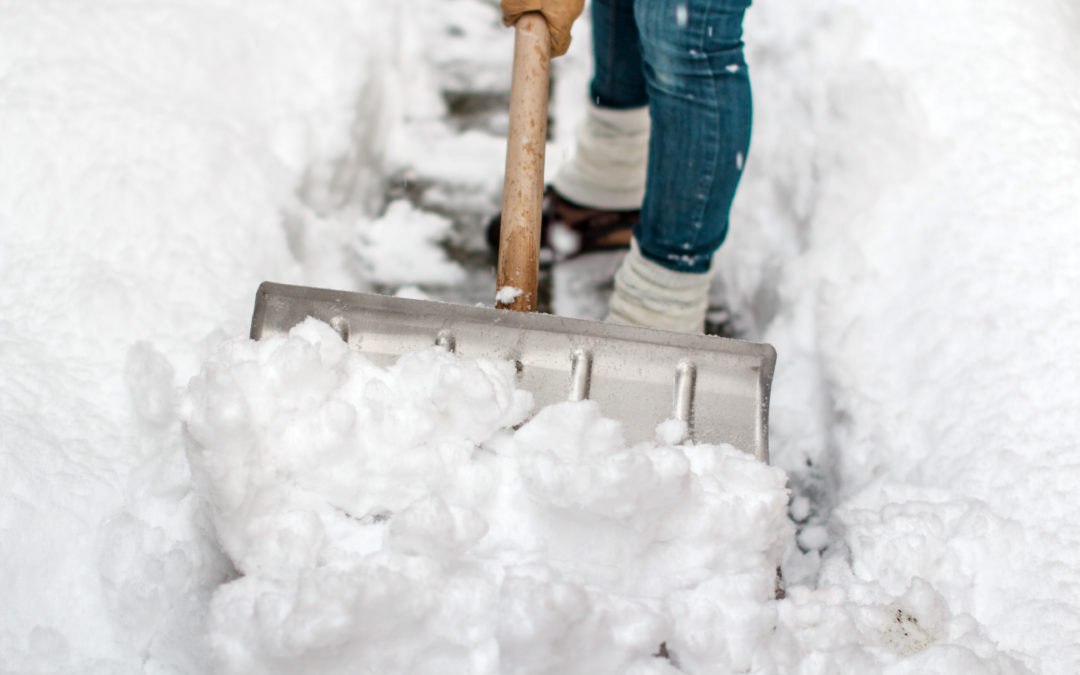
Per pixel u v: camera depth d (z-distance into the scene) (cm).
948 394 137
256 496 103
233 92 177
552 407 111
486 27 233
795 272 165
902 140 167
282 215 164
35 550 108
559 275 183
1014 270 146
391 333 121
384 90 206
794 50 194
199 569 105
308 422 104
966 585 116
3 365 126
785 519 111
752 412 120
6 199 149
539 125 140
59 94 162
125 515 111
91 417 124
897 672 98
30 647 101
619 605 93
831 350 152
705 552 104
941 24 182
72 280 139
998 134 164
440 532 96
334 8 200
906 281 154
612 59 167
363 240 186
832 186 169
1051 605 111
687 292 155
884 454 138
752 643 97
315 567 100
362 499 106
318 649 89
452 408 107
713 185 142
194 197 154
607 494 97
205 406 99
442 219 192
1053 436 127
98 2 180
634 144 180
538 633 87
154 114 163
